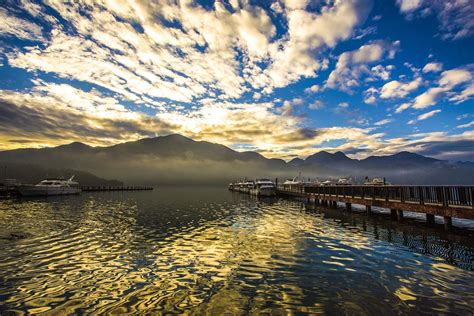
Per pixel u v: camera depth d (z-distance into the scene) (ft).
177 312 22.76
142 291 27.22
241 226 67.72
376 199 75.46
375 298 25.02
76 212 98.53
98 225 69.97
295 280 29.84
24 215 87.30
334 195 102.94
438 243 45.62
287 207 117.29
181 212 102.12
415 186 61.82
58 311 23.04
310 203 136.15
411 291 26.43
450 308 22.86
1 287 28.25
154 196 220.84
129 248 45.24
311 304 24.07
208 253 41.73
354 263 35.53
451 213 51.37
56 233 58.23
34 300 25.20
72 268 34.60
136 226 68.64
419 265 34.19
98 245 47.34
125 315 22.30
